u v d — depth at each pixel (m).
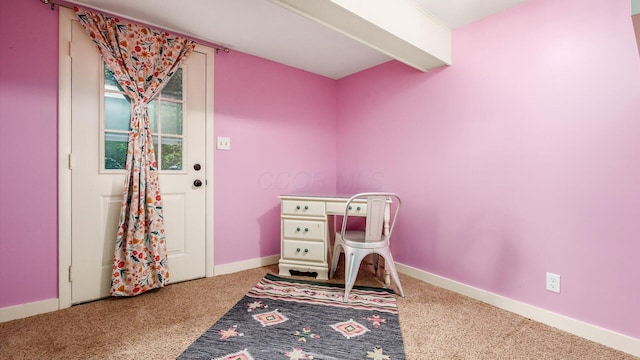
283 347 1.43
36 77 1.74
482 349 1.44
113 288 1.93
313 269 2.41
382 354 1.38
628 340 1.42
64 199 1.83
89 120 1.91
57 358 1.34
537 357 1.38
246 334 1.55
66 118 1.83
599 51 1.52
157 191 2.10
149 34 2.07
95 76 1.93
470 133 2.09
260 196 2.73
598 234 1.53
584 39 1.57
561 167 1.65
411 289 2.20
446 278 2.24
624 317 1.45
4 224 1.66
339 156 3.28
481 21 2.02
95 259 1.95
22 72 1.70
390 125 2.70
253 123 2.67
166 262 2.12
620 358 1.39
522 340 1.53
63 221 1.83
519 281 1.83
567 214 1.63
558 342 1.51
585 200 1.57
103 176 1.97
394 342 1.49
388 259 2.10
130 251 1.96
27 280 1.73
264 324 1.65
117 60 1.95
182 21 2.04
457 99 2.16
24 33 1.70
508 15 1.88
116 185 2.02
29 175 1.72
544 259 1.72
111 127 1.99
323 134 3.20
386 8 1.73
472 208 2.08
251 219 2.68
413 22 1.89
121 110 2.03
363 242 2.08
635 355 1.40
